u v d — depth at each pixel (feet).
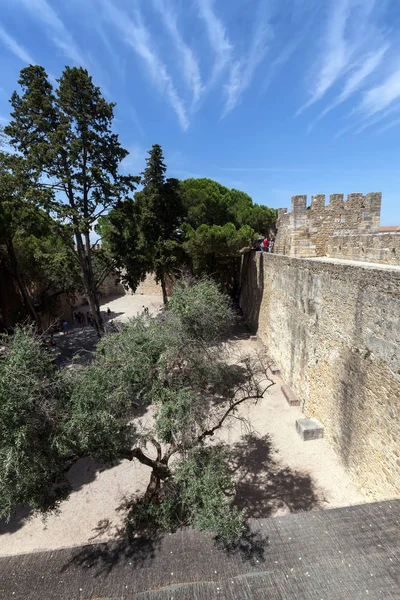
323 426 35.94
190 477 20.57
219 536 17.16
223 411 38.55
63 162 54.54
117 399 20.54
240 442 36.94
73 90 55.16
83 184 57.88
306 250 52.75
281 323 52.65
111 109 58.49
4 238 56.65
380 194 51.65
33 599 14.34
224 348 39.45
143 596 13.79
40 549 25.77
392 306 22.80
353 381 28.91
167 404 21.40
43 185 54.95
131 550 16.70
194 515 20.04
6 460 15.26
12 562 16.74
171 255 74.59
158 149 72.79
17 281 63.67
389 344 23.31
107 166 60.13
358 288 27.50
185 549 16.42
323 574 14.14
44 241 77.05
